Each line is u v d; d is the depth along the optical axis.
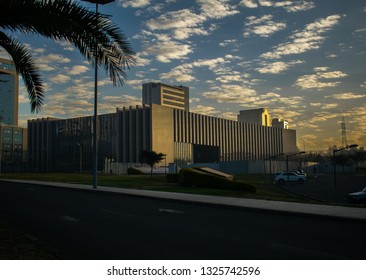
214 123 130.62
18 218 12.88
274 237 9.25
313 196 31.02
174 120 112.00
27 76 11.48
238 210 14.99
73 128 113.06
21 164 108.69
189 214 13.77
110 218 12.78
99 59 9.73
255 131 153.12
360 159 87.19
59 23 9.09
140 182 35.72
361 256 7.27
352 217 11.86
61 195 22.67
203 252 7.65
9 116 47.66
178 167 77.38
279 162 87.31
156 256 7.34
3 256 7.18
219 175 33.19
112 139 107.44
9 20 9.17
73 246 8.34
